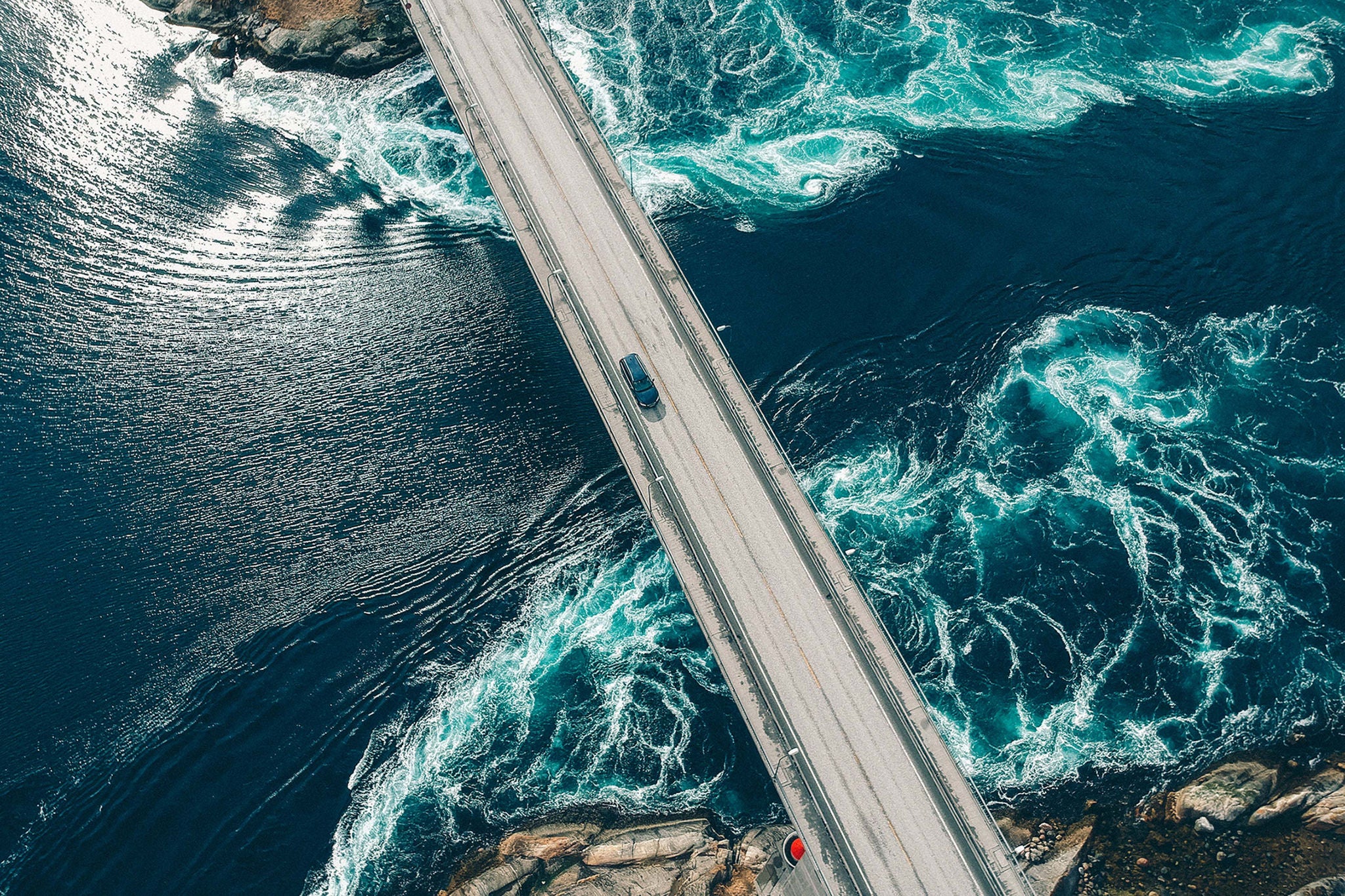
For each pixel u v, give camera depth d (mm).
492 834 84875
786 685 77375
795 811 73125
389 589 96000
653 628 94625
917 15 136625
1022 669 90438
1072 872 80188
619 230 98438
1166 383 104938
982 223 115750
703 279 112625
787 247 115062
